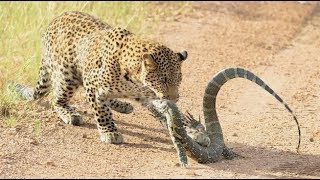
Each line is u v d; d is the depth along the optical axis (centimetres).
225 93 1608
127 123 1388
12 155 1179
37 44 1702
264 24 2267
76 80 1362
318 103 1552
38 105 1453
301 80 1712
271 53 1952
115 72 1247
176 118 1161
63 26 1371
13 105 1415
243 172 1123
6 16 1847
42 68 1421
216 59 1877
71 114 1354
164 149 1255
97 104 1279
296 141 1305
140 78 1228
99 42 1284
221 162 1190
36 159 1173
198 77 1723
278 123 1416
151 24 2158
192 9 2397
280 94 1608
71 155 1202
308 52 1959
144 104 1291
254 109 1508
